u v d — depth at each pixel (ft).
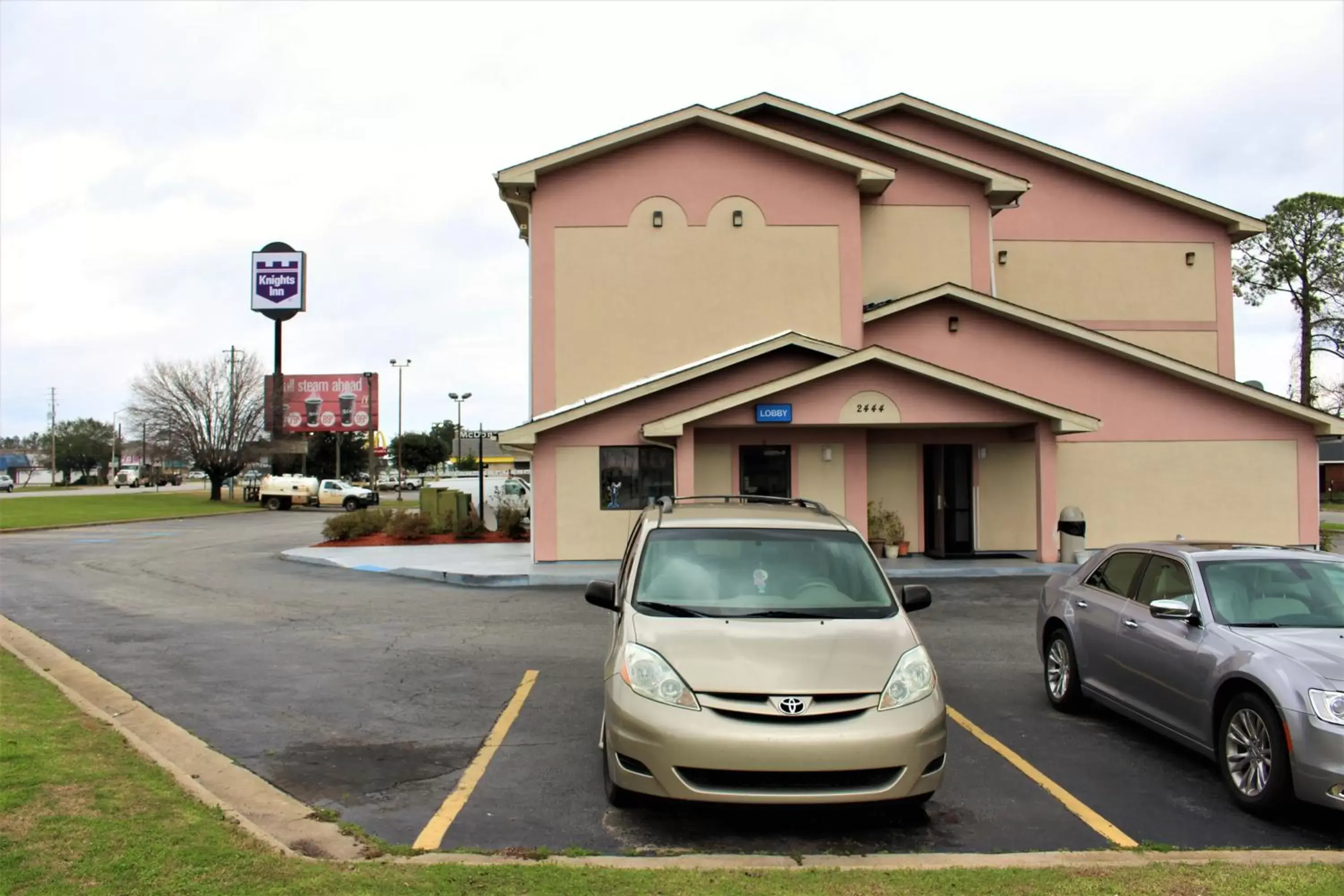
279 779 19.01
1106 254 71.31
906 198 66.33
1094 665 23.29
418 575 55.01
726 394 57.41
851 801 15.30
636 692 16.16
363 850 14.92
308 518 143.74
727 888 13.30
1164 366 59.21
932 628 36.60
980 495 60.54
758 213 62.69
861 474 57.98
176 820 15.14
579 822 16.66
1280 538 59.57
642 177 62.54
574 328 61.82
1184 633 19.79
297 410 196.03
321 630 36.68
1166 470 59.67
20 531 107.04
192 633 35.91
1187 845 15.92
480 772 19.48
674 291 62.13
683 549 20.24
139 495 210.59
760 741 15.15
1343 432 58.95
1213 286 71.77
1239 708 17.75
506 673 28.94
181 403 190.19
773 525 21.16
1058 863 14.58
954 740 22.22
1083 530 55.42
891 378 52.85
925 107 71.05
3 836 14.23
